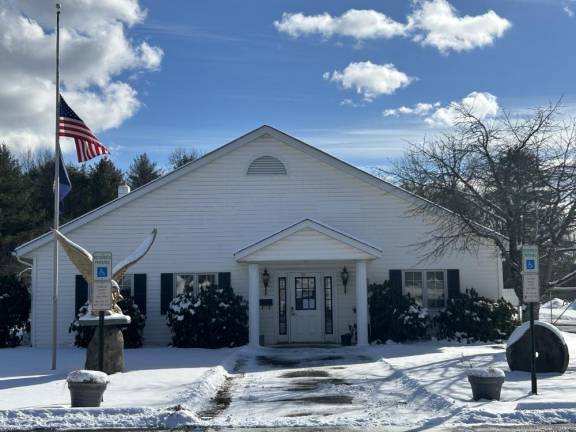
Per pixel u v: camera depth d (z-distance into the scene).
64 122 15.73
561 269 20.94
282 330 21.33
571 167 16.53
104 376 10.22
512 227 16.95
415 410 10.20
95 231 21.33
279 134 21.83
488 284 21.39
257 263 19.95
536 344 13.53
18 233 43.81
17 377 13.85
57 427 9.08
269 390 12.30
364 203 21.67
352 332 20.92
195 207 21.58
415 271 21.66
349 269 21.47
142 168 59.25
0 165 44.25
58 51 15.69
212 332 19.66
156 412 9.59
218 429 8.95
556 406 9.65
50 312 21.06
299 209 21.66
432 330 20.86
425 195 20.36
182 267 21.39
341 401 11.06
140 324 20.22
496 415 9.18
